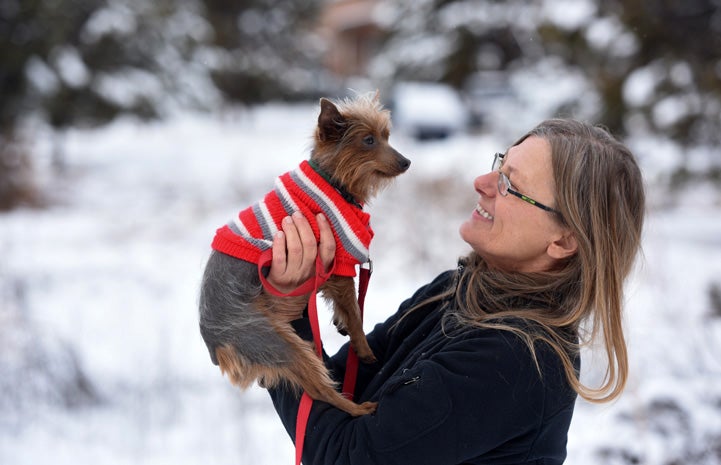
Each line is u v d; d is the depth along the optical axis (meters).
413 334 2.59
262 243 2.72
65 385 6.25
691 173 11.26
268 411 6.18
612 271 2.30
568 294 2.35
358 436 2.20
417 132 22.11
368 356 2.84
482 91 25.27
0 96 17.12
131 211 14.62
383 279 9.16
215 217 13.66
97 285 9.19
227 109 35.06
